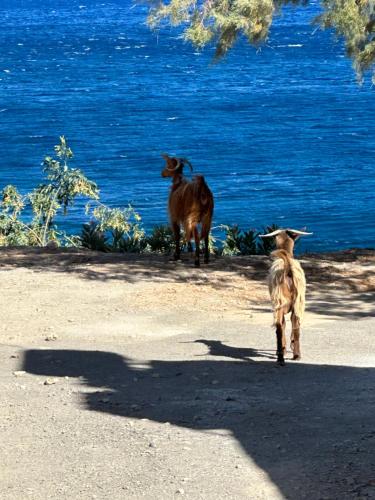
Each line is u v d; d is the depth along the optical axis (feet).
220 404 28.17
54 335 41.47
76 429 25.98
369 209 263.70
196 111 462.60
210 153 352.28
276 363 34.68
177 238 58.49
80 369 34.73
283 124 421.59
